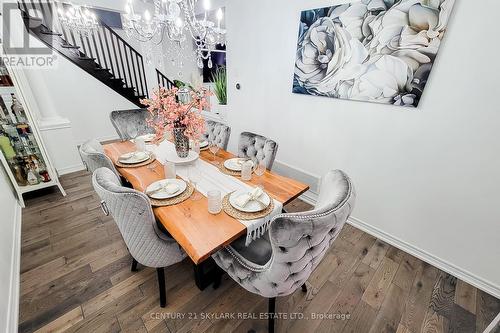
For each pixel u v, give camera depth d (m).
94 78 4.20
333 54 1.92
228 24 2.75
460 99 1.44
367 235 2.13
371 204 2.08
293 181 1.61
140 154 1.92
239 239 1.36
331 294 1.58
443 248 1.74
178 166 1.79
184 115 1.66
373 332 1.35
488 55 1.30
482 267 1.59
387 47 1.63
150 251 1.26
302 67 2.15
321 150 2.32
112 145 2.22
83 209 2.41
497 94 1.32
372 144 1.94
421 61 1.51
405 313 1.46
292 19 2.12
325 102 2.14
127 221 1.15
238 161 1.83
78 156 3.20
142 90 4.98
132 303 1.49
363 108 1.91
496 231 1.50
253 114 2.88
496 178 1.42
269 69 2.49
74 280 1.62
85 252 1.86
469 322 1.41
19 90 2.17
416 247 1.88
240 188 1.50
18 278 1.61
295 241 0.86
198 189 1.47
